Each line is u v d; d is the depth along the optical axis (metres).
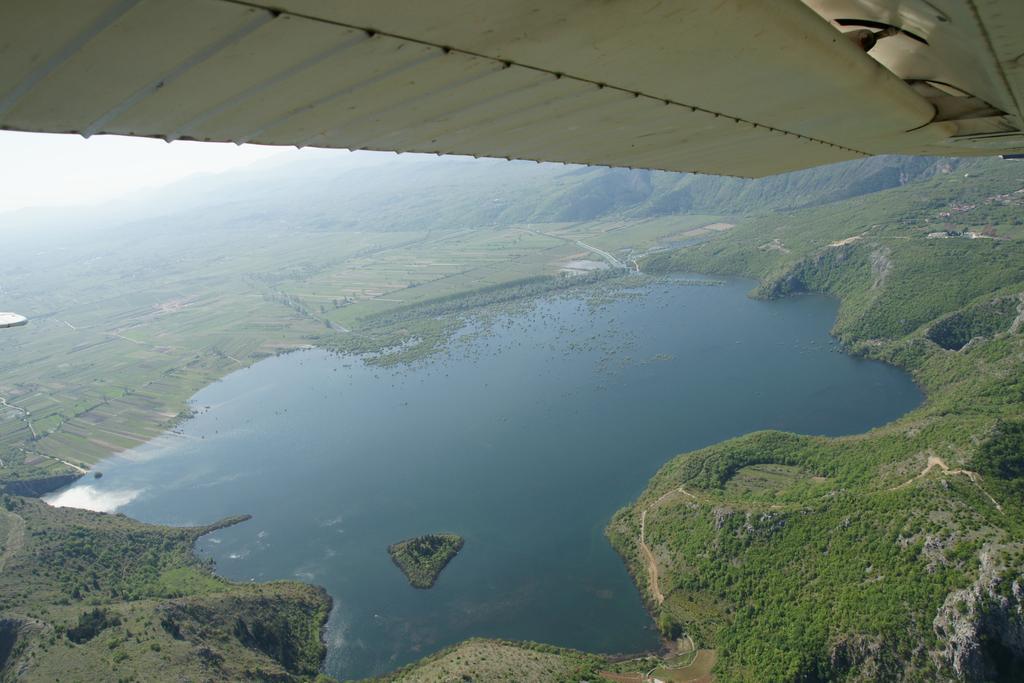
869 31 10.37
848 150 16.73
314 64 5.84
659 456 117.44
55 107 5.51
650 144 12.83
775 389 139.12
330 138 8.28
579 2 5.82
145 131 6.73
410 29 5.66
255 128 7.32
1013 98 10.52
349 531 108.75
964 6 7.63
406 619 86.56
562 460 121.50
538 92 8.15
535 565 93.38
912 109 12.09
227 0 4.50
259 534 110.94
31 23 4.12
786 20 7.39
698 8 6.41
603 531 98.38
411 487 119.94
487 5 5.55
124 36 4.59
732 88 9.25
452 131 9.21
